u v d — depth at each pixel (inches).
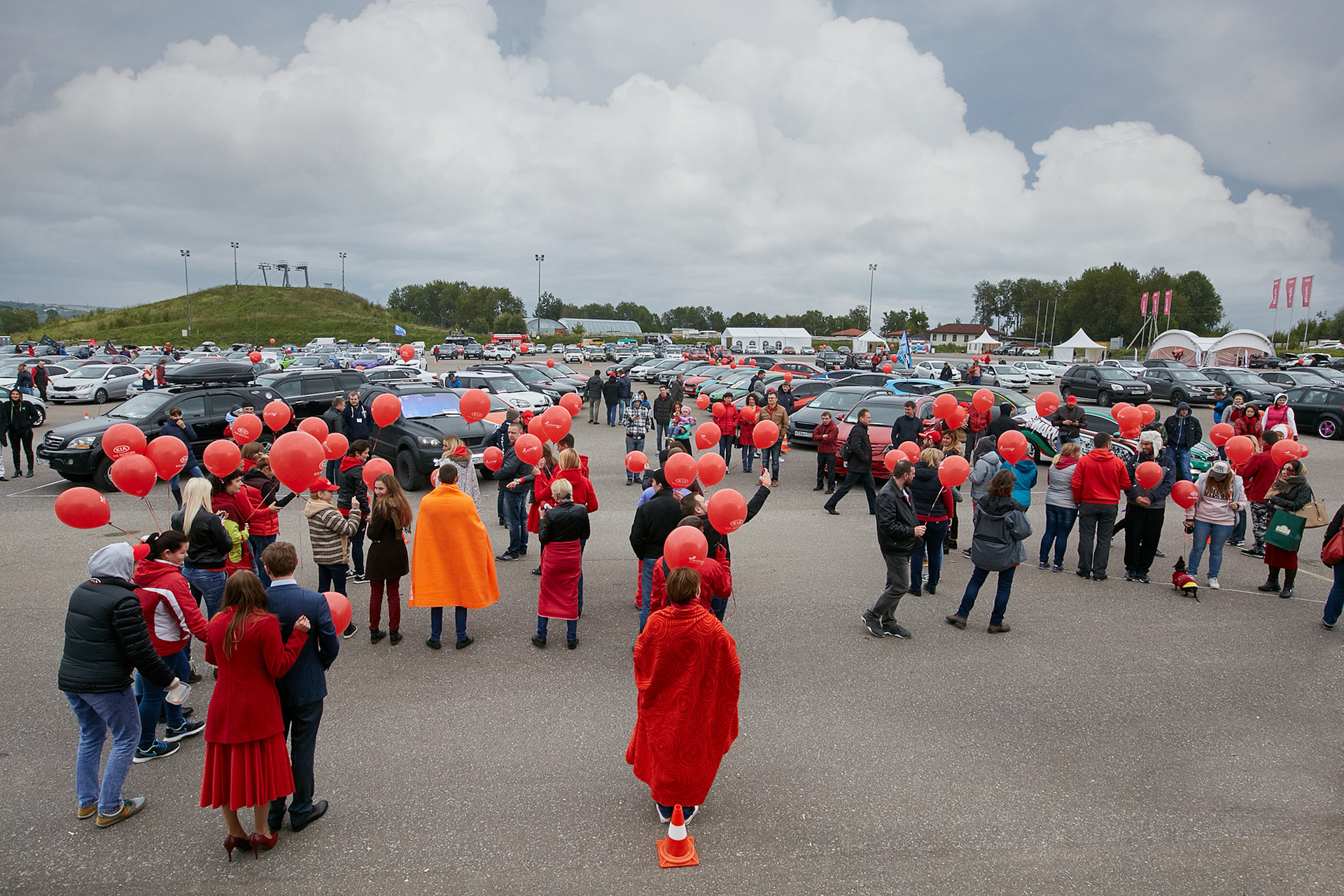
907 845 145.5
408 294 5964.6
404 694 207.2
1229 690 214.4
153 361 1619.1
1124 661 233.0
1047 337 5423.2
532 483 334.3
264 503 266.7
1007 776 169.9
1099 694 211.0
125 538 365.7
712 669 140.8
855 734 187.8
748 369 1151.6
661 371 1537.9
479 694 207.6
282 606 141.8
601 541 370.6
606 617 267.9
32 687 208.8
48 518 405.7
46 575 305.3
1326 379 1138.7
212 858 141.0
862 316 5895.7
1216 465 298.7
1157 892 133.3
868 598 289.3
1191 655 237.6
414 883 134.3
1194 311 4407.0
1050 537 328.8
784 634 252.8
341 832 148.5
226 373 872.9
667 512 243.9
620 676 220.2
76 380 1052.5
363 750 178.4
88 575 307.4
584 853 142.5
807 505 458.9
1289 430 489.7
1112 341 3715.6
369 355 1964.8
